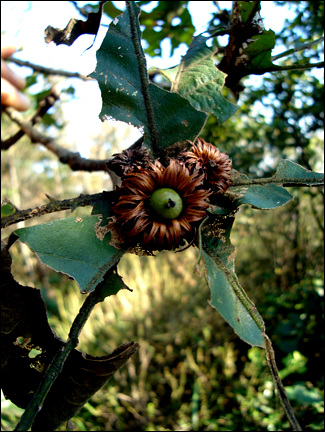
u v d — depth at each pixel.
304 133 0.71
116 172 0.20
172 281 1.15
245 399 0.73
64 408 0.17
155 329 1.03
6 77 0.49
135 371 0.93
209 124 0.56
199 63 0.26
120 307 1.07
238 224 0.97
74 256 0.18
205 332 0.93
